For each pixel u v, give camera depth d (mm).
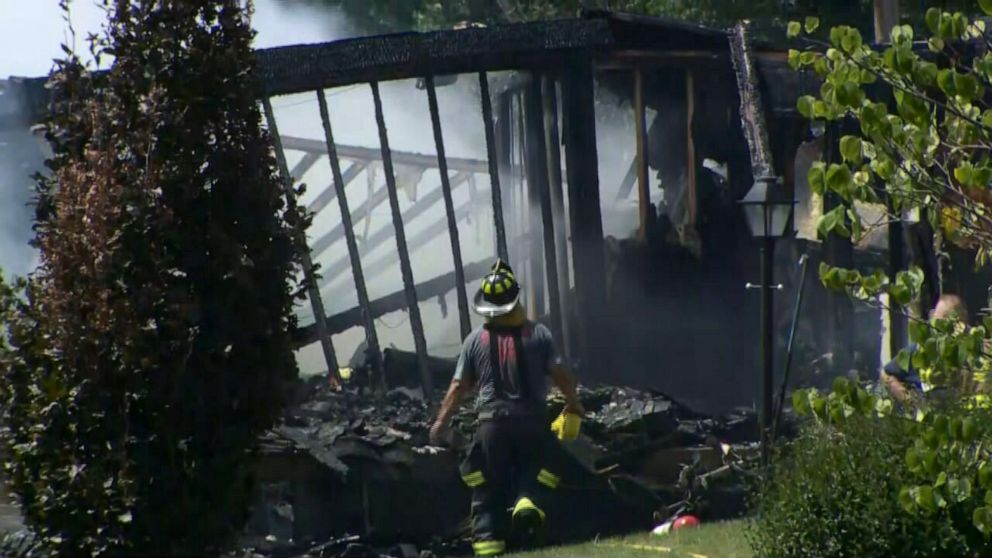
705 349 31625
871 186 13711
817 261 32156
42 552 14672
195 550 14344
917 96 12852
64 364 14180
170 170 14258
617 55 31266
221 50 14680
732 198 32031
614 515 24156
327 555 23312
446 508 24906
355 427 25281
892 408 14812
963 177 12727
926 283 28109
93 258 14055
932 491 13250
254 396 14594
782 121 30562
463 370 22750
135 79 14422
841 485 16125
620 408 26812
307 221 15086
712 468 25641
